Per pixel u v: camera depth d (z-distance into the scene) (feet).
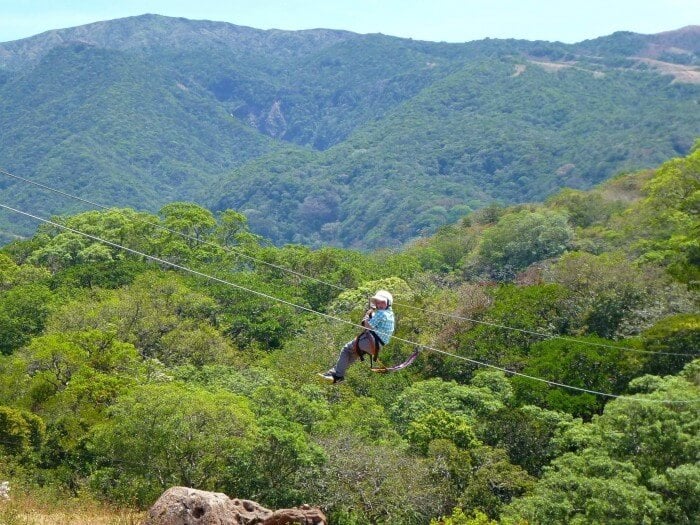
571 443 119.85
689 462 95.81
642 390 131.13
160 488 108.17
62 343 143.84
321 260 260.83
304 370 158.30
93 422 125.90
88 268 231.91
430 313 183.52
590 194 313.12
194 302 194.29
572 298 174.40
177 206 293.43
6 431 120.98
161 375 144.25
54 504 88.33
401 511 108.78
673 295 170.50
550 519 90.53
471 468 114.93
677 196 238.89
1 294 215.31
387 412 143.23
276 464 111.24
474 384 148.46
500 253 273.95
